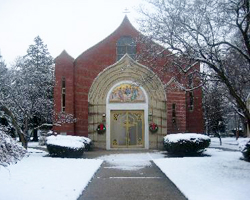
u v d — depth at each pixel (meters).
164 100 25.62
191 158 16.89
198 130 26.25
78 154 19.41
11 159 5.77
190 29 12.05
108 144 25.28
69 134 24.95
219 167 13.59
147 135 25.38
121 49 26.94
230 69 13.94
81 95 26.11
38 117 32.12
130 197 9.28
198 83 17.20
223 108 36.06
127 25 27.17
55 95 25.56
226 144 33.41
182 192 9.54
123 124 25.73
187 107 26.59
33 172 12.62
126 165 16.19
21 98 21.84
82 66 26.45
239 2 11.01
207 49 11.93
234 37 12.82
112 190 10.27
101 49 26.88
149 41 13.45
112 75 25.97
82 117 25.83
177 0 12.30
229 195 8.67
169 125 25.62
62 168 13.85
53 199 8.38
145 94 25.73
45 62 41.84
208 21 11.98
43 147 28.03
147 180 12.08
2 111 20.59
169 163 15.47
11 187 9.81
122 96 25.81
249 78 14.57
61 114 24.94
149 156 20.22
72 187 9.91
